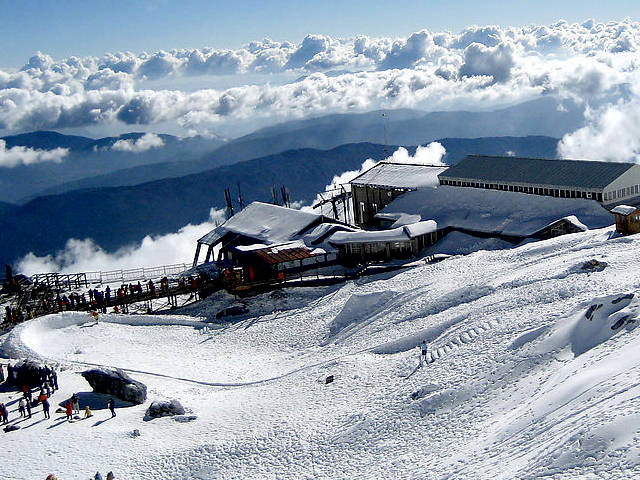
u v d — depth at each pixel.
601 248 59.00
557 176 81.88
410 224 81.50
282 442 40.81
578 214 75.31
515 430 32.69
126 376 50.25
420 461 34.03
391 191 98.94
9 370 51.62
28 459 40.25
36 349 60.97
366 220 104.06
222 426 44.34
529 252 65.31
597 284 48.78
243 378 54.16
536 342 42.34
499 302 52.19
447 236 80.94
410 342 52.38
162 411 46.53
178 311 71.75
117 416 46.50
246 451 40.44
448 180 93.88
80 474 38.66
